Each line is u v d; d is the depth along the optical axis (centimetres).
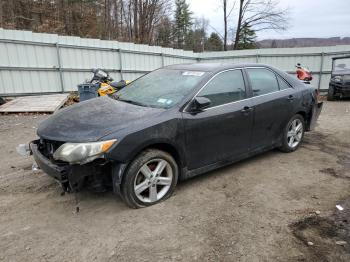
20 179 423
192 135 373
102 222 318
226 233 301
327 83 1560
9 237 292
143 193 358
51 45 1213
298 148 579
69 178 301
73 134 316
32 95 1199
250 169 470
